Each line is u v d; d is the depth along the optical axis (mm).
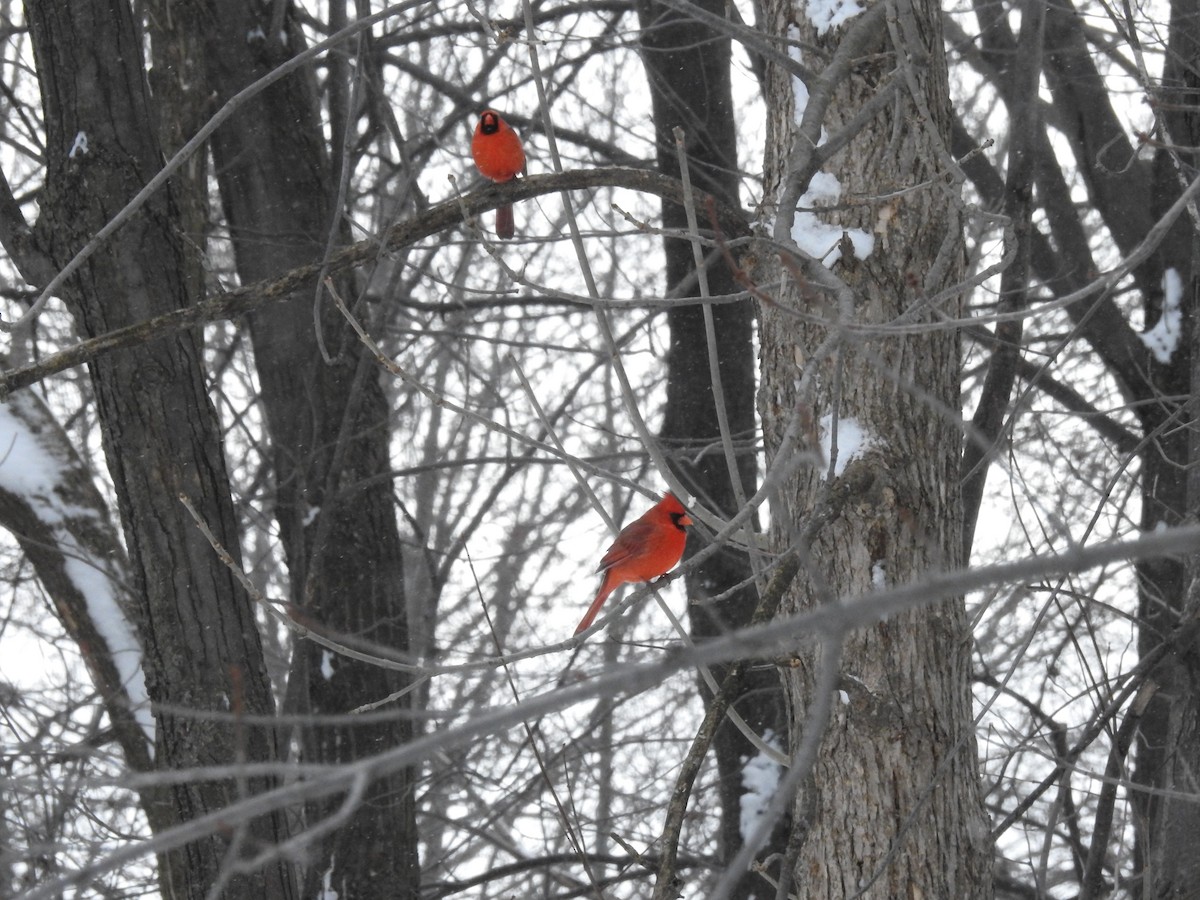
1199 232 9109
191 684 11156
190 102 14844
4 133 20188
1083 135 15492
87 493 13539
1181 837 10047
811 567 4375
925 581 3342
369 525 15492
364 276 18359
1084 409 16250
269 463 18594
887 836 7449
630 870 16953
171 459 11180
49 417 13914
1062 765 9328
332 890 14383
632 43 14672
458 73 22953
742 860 3352
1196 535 3291
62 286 11242
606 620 6719
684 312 16031
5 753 8648
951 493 7918
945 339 8078
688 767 6441
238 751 4031
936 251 8023
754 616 6551
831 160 8133
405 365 27906
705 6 16094
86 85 11156
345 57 15281
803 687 7926
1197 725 10125
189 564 11156
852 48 7098
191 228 14500
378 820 14523
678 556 9703
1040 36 10484
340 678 14867
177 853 11523
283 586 29141
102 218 11094
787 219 6371
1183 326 14648
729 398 15875
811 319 5441
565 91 18547
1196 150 8484
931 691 7602
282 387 15539
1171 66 13008
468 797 21266
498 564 26688
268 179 15430
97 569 13039
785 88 8406
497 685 22406
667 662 3404
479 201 9609
